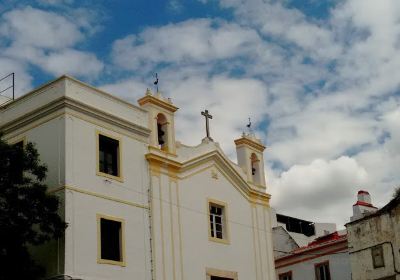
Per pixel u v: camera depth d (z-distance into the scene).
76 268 25.88
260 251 36.00
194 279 31.19
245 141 37.81
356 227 36.97
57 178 26.95
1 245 23.38
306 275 43.44
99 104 29.38
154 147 31.38
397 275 33.91
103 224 27.95
